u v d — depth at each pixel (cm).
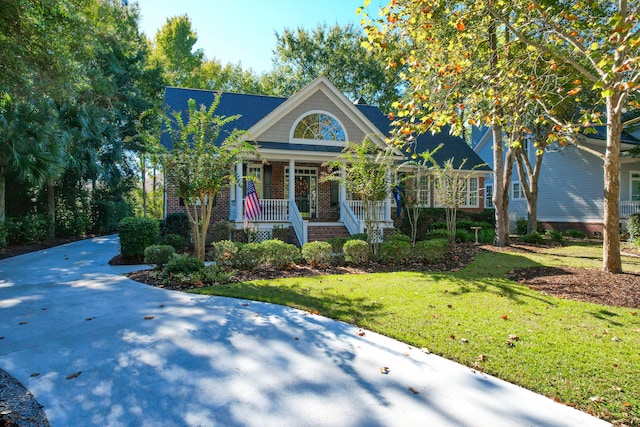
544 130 1550
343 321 516
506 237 1380
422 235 1702
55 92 1106
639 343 428
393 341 442
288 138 1512
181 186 873
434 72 696
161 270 844
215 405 298
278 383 336
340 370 364
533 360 386
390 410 294
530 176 1745
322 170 1719
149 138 855
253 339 443
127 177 2773
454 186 1452
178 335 453
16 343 426
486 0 656
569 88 1144
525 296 639
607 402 308
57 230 1867
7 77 995
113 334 456
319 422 276
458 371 365
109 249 1392
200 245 919
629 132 2012
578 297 623
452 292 669
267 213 1455
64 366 367
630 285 662
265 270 893
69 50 1091
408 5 618
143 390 321
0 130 1149
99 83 1783
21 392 318
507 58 784
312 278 809
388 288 702
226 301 615
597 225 1927
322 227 1454
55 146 1338
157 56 3809
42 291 684
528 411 296
